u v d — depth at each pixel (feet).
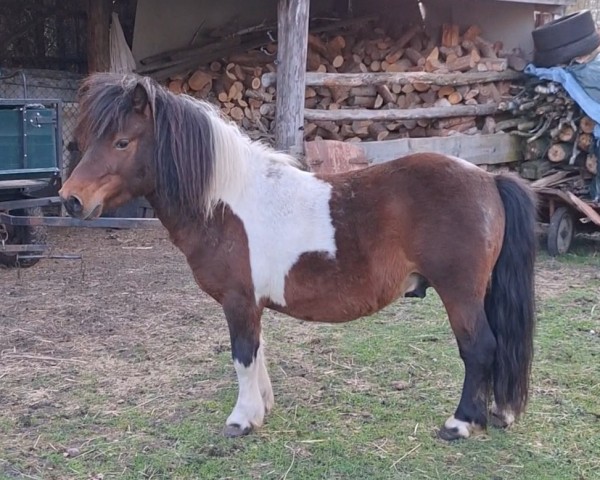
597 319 16.98
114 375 13.79
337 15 32.27
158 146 10.49
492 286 10.57
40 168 20.56
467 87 27.04
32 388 13.21
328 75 24.67
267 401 11.99
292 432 11.36
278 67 23.09
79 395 12.89
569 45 24.64
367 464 10.39
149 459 10.57
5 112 19.53
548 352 14.75
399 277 10.45
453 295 10.18
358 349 14.97
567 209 23.45
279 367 14.02
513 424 11.44
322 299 10.63
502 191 10.53
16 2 30.07
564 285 20.07
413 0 30.78
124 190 10.75
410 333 16.02
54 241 26.50
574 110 23.81
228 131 10.76
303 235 10.49
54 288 20.16
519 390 10.50
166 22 30.17
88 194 10.38
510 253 10.41
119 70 28.55
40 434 11.40
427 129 27.12
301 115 23.13
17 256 20.92
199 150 10.43
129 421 11.81
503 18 29.27
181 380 13.51
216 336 16.01
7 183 20.29
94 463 10.52
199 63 28.68
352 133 26.63
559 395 12.63
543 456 10.53
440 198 10.09
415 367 13.98
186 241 10.91
